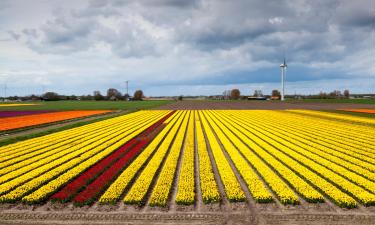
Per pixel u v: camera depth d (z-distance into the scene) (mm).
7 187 20328
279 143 35062
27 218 16453
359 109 94875
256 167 24453
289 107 112812
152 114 81688
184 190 19422
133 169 23953
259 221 15766
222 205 17625
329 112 83062
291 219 15930
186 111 94812
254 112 87750
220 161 26422
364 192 18766
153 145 33719
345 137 39000
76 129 48469
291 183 20547
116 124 55688
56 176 23000
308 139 37594
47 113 84062
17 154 30125
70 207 17578
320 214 16406
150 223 15695
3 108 111688
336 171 23406
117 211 17016
